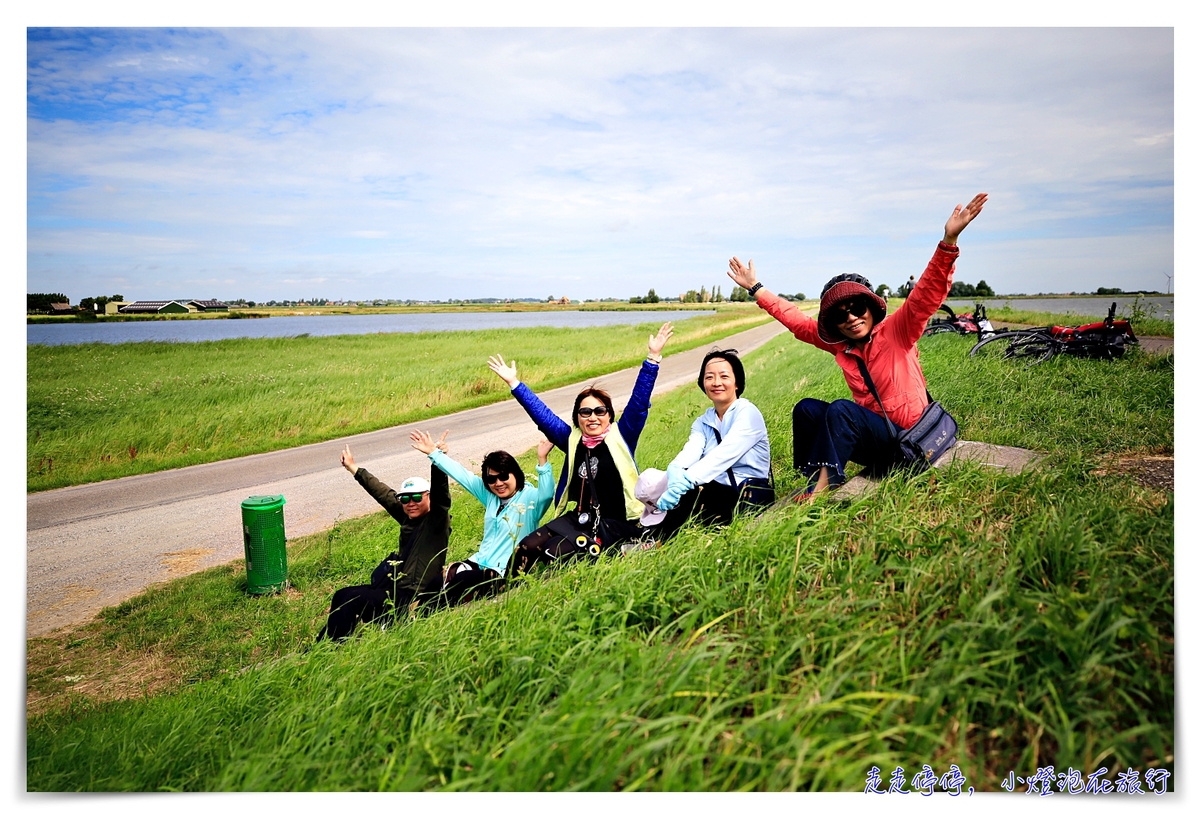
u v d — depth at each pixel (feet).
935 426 13.09
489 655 10.37
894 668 7.74
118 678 17.79
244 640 19.39
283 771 9.21
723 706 7.36
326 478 38.68
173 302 424.46
